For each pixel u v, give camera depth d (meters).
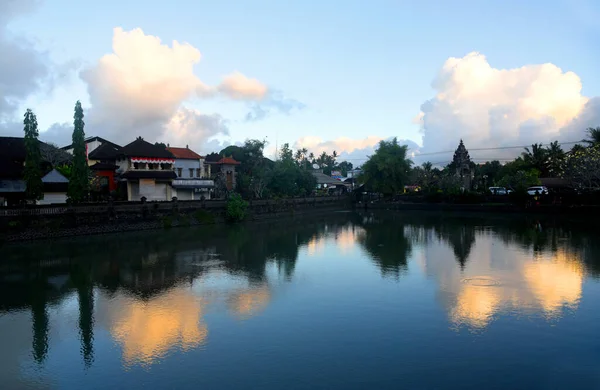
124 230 47.97
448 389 12.75
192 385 13.20
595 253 33.81
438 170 132.38
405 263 31.41
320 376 13.62
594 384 12.98
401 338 16.70
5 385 13.50
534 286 24.03
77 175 47.28
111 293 23.73
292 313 19.91
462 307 20.45
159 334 17.52
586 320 18.42
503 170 111.38
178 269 29.81
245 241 44.00
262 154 90.75
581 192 66.81
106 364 14.85
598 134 77.19
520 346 15.80
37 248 37.34
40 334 17.78
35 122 43.41
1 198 46.41
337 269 29.64
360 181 102.06
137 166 61.09
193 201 57.66
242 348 15.92
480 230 51.81
